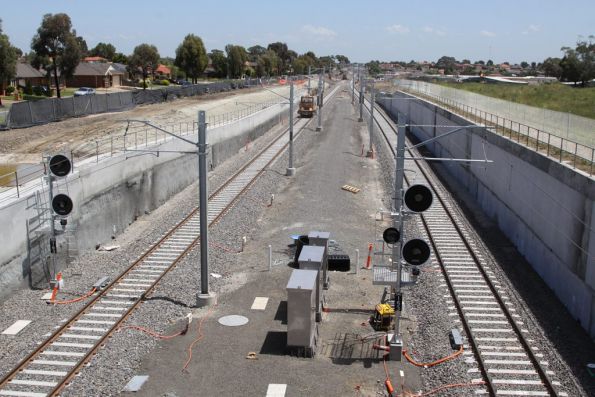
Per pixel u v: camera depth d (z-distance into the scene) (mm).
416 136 67375
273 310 19359
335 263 23391
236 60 139875
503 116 40938
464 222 30766
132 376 14992
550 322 18906
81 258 25031
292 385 14680
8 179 29156
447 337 17250
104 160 27766
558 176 21797
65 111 52812
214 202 34031
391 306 18844
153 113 60375
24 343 16547
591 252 18312
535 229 24406
